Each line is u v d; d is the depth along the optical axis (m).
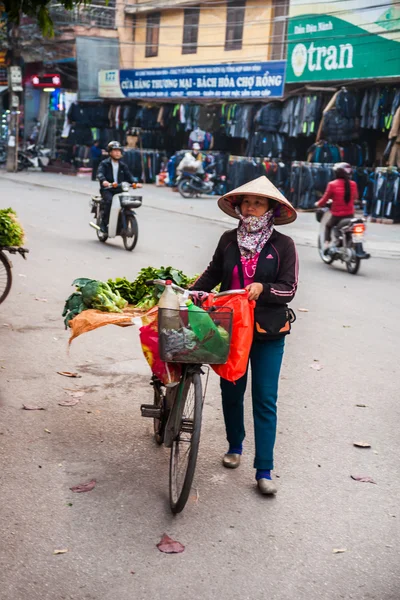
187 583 3.34
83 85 30.72
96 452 4.70
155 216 18.75
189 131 28.36
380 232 17.45
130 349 7.02
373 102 19.78
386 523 4.00
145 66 32.00
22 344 6.93
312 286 10.71
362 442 5.07
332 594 3.31
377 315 9.08
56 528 3.75
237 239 4.23
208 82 24.44
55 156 34.44
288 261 4.17
